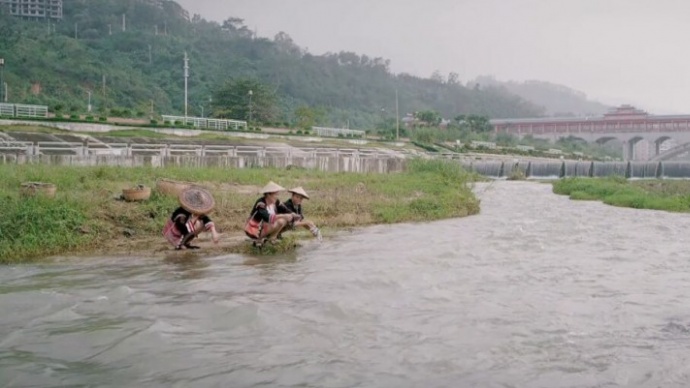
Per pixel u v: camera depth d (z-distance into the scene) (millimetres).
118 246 10805
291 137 60750
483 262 9773
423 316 6355
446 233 13781
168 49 145000
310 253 10570
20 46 104250
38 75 97500
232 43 175375
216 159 26125
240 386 4406
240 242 11547
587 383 4543
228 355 5078
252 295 7215
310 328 5863
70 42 120000
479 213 19984
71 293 7188
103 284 7750
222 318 6191
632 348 5391
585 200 28375
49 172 16859
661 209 22906
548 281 8281
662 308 6844
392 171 33438
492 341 5543
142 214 12719
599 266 9547
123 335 5547
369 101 178000
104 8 168875
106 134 44500
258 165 27766
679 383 4578
